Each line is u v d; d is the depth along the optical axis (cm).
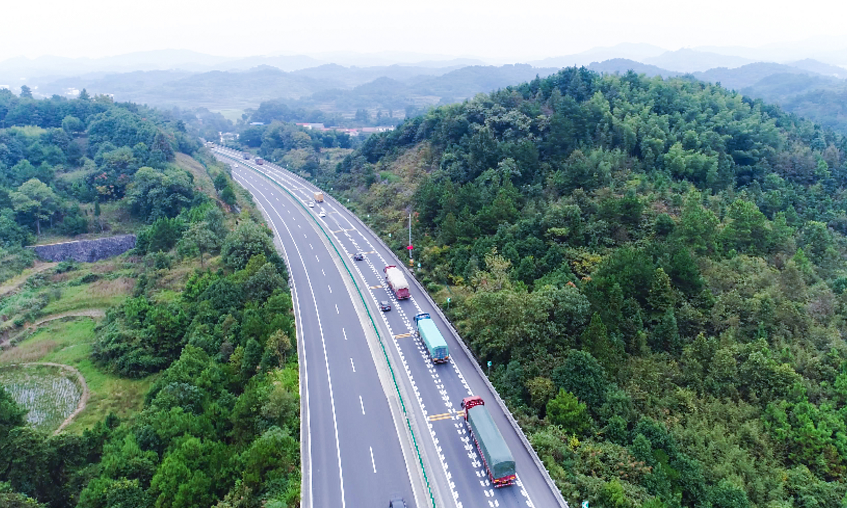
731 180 13938
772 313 8619
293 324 9294
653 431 6494
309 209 16838
